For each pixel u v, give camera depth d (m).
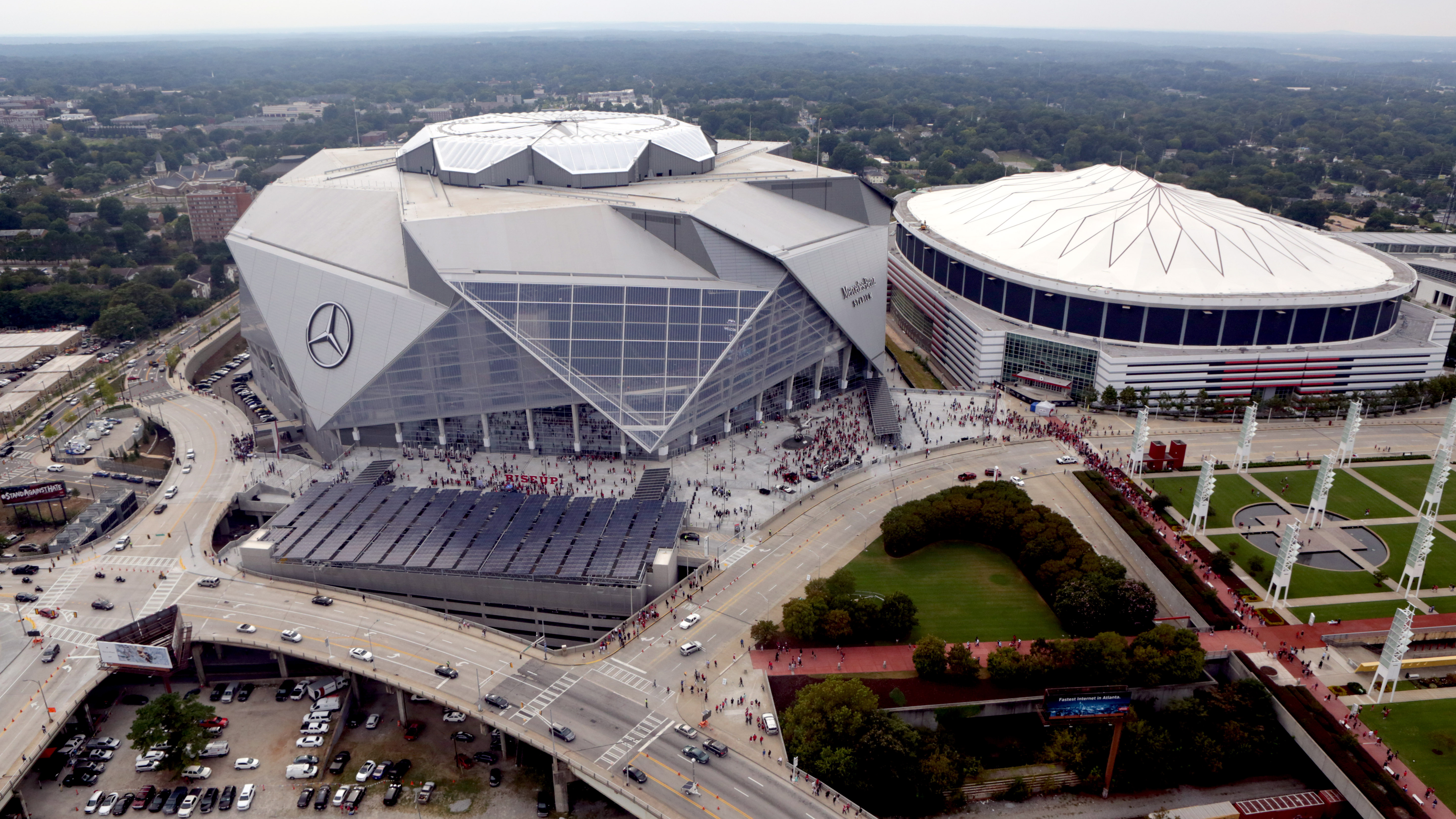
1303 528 165.00
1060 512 171.62
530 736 114.19
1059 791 116.12
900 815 111.94
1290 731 119.31
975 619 141.62
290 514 164.00
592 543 152.88
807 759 110.81
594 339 185.12
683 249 197.62
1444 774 110.06
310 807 114.50
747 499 174.00
